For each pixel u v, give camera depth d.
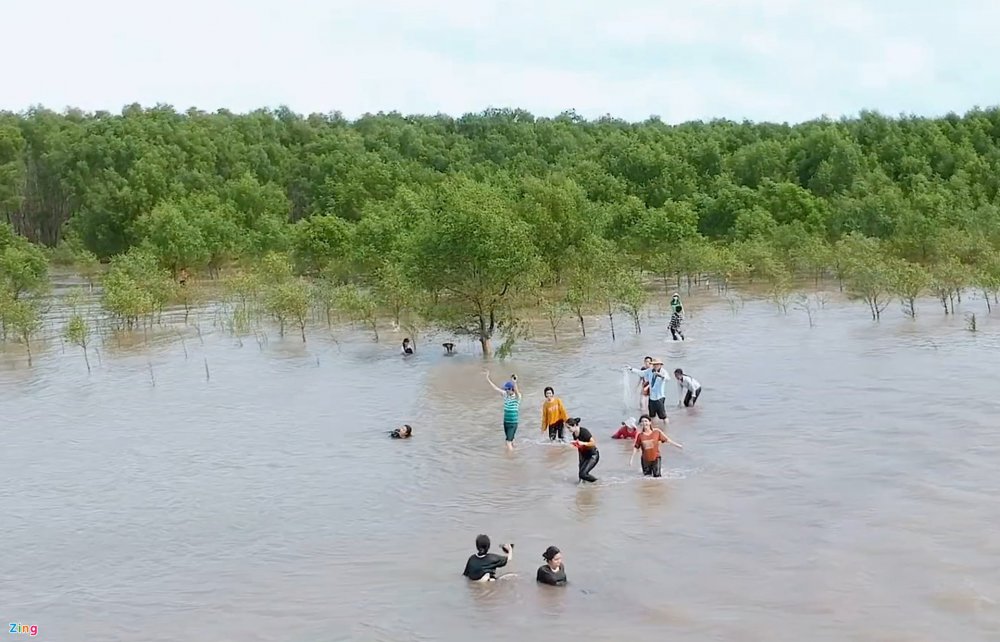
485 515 19.39
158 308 52.97
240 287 59.06
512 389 24.78
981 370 30.91
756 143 92.81
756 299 55.72
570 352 39.53
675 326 41.62
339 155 103.88
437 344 43.06
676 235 68.56
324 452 25.06
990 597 14.18
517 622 14.33
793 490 19.73
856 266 48.84
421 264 38.66
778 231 68.44
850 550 16.28
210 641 14.23
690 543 17.11
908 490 19.27
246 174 94.94
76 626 14.96
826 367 33.12
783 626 13.65
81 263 78.56
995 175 82.00
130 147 96.88
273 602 15.55
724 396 29.45
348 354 41.16
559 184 65.38
